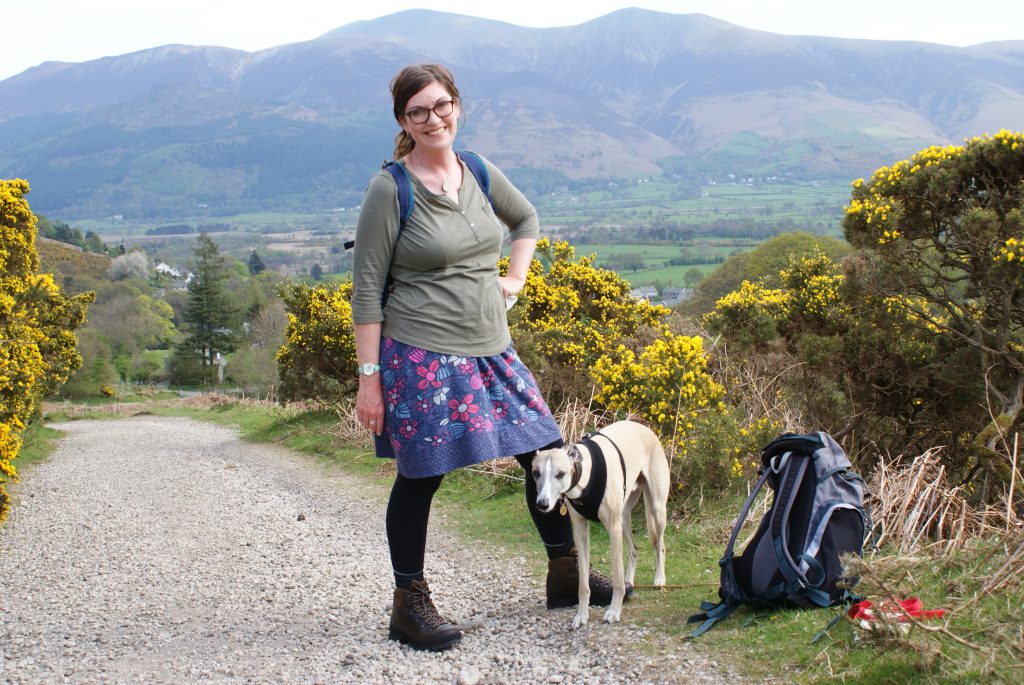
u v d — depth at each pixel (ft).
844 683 11.44
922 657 11.33
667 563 19.97
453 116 14.26
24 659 16.43
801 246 112.98
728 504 24.66
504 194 15.79
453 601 18.94
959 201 27.27
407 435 14.48
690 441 26.11
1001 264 25.09
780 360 35.50
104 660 15.90
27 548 31.55
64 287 302.86
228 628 17.87
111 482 48.91
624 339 46.75
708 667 12.68
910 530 19.08
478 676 13.44
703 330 41.68
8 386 36.01
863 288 29.40
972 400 29.45
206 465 52.60
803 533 14.76
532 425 15.48
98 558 28.27
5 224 52.42
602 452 15.26
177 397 208.85
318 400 64.44
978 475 27.89
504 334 15.35
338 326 59.36
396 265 14.51
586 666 13.50
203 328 242.17
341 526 30.45
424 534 15.30
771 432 27.84
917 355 30.25
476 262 14.69
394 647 15.30
